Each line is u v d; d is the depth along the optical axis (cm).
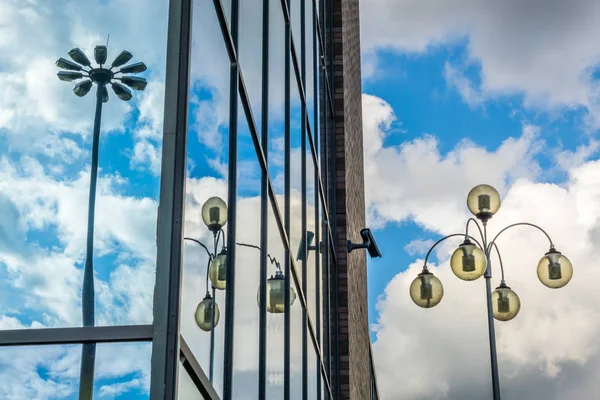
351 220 2041
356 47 2461
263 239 959
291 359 1115
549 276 1616
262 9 1041
